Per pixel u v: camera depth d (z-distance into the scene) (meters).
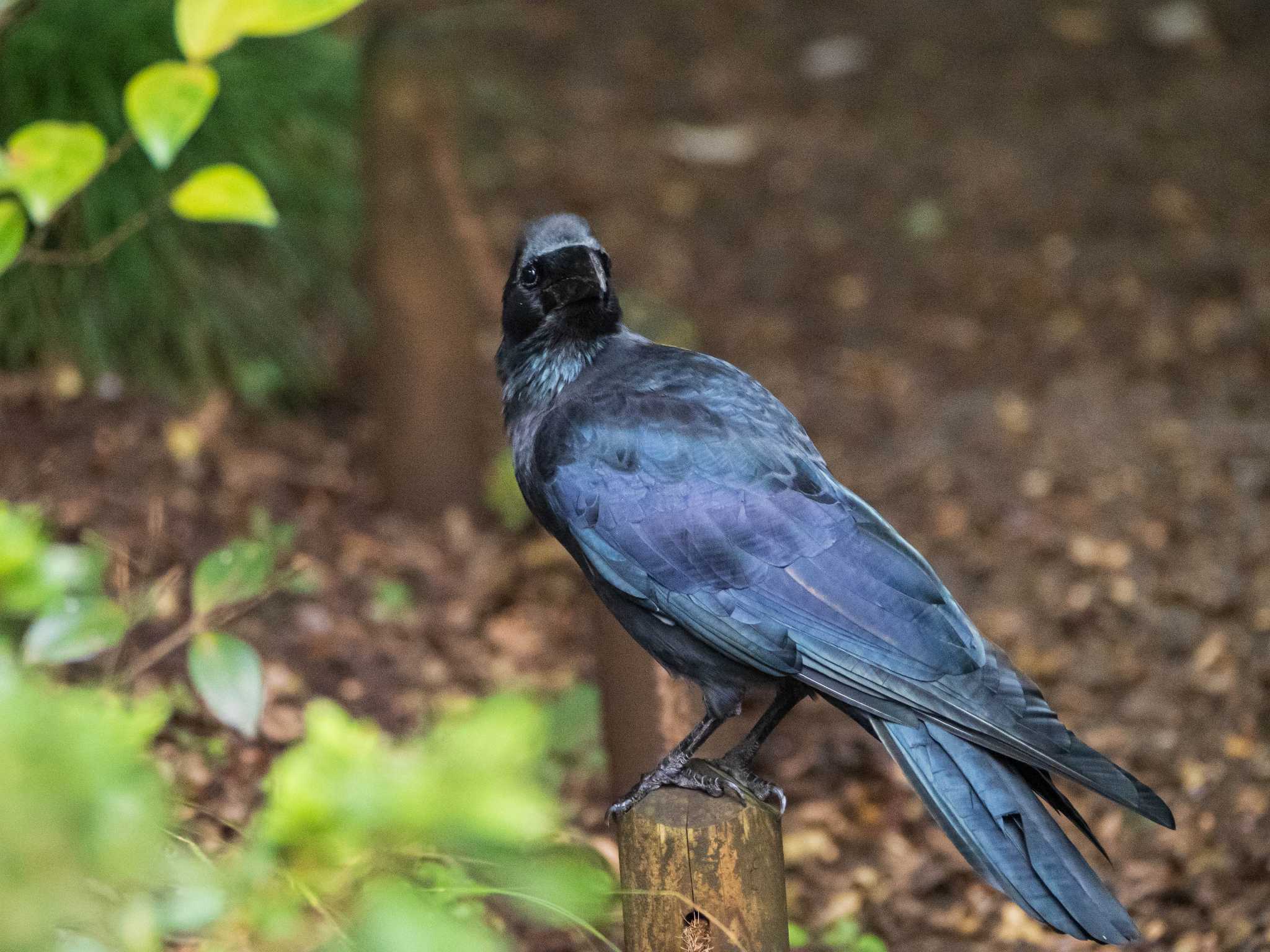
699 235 15.45
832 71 18.73
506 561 10.42
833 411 12.69
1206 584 9.88
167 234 10.98
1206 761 8.09
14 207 3.66
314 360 11.88
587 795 7.91
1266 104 17.45
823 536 5.09
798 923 7.02
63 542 8.95
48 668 6.24
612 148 16.92
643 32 19.62
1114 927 4.21
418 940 2.29
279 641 8.79
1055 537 10.66
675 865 4.55
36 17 10.34
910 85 18.41
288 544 9.63
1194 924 6.74
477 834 2.32
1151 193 15.93
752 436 5.26
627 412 5.35
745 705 8.10
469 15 14.54
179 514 9.69
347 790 2.37
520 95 16.86
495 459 11.31
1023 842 4.43
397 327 10.55
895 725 4.80
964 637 4.90
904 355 13.58
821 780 8.41
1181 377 12.97
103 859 2.16
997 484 11.45
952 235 15.46
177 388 10.98
